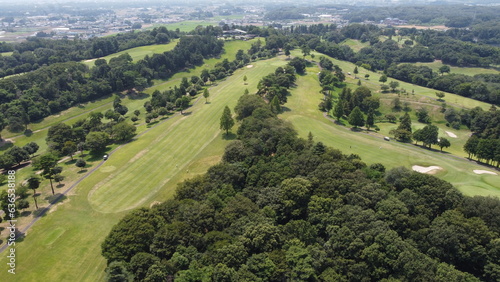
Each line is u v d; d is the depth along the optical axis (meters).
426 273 61.09
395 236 68.00
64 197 100.94
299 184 84.06
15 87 189.00
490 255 66.19
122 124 145.75
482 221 71.12
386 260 64.69
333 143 132.62
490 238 67.56
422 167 112.50
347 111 178.00
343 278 62.47
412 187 85.12
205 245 71.62
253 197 88.44
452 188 82.31
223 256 65.06
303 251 65.50
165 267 63.75
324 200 80.06
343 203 81.25
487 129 154.38
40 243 81.00
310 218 78.25
